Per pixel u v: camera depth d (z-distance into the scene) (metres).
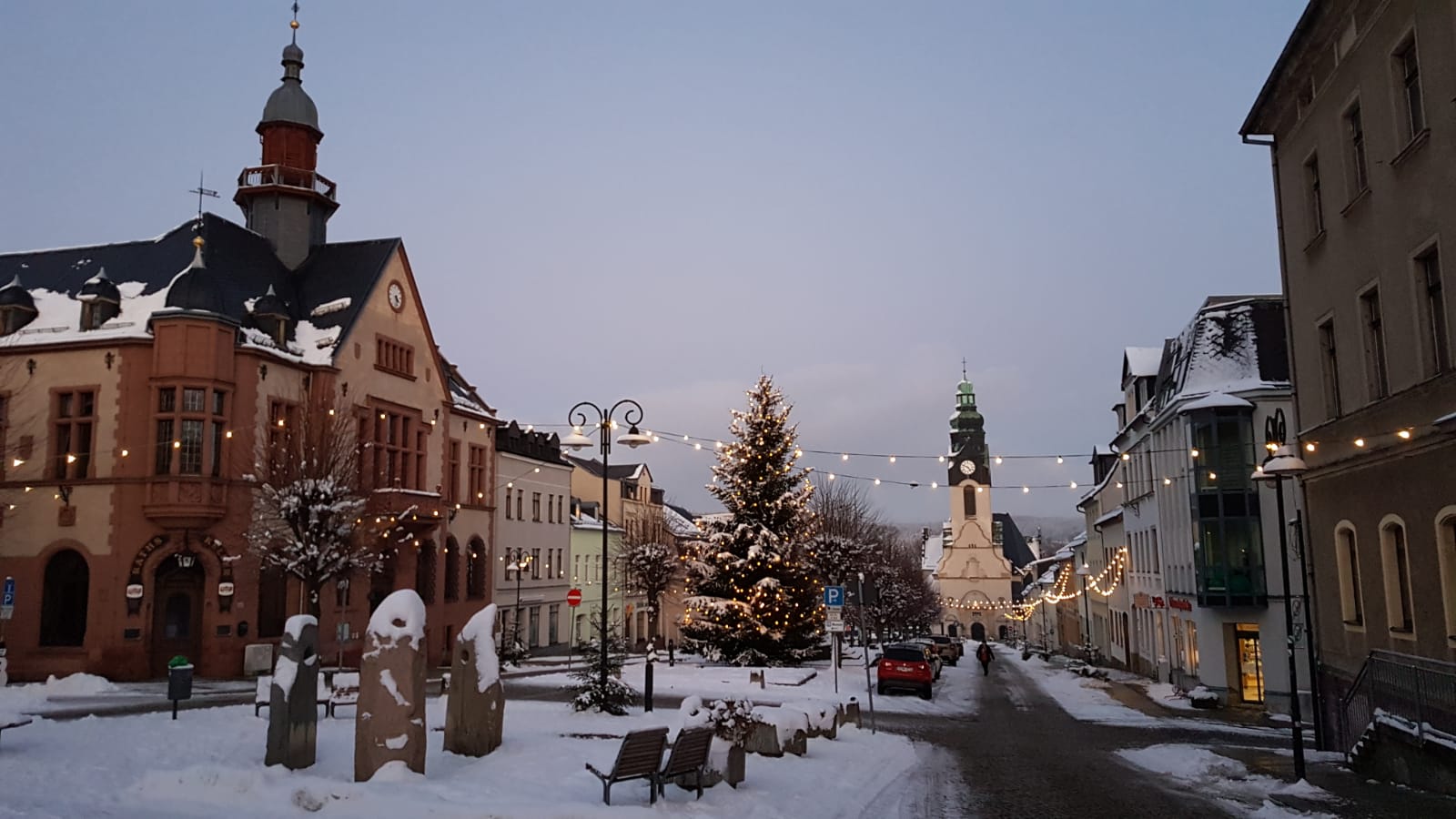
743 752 13.81
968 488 116.06
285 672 13.34
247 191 42.22
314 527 30.11
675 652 54.91
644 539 62.38
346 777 12.78
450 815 10.23
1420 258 16.22
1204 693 31.00
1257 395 31.69
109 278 35.28
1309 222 21.16
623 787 12.59
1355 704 18.67
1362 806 13.03
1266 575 30.94
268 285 39.06
